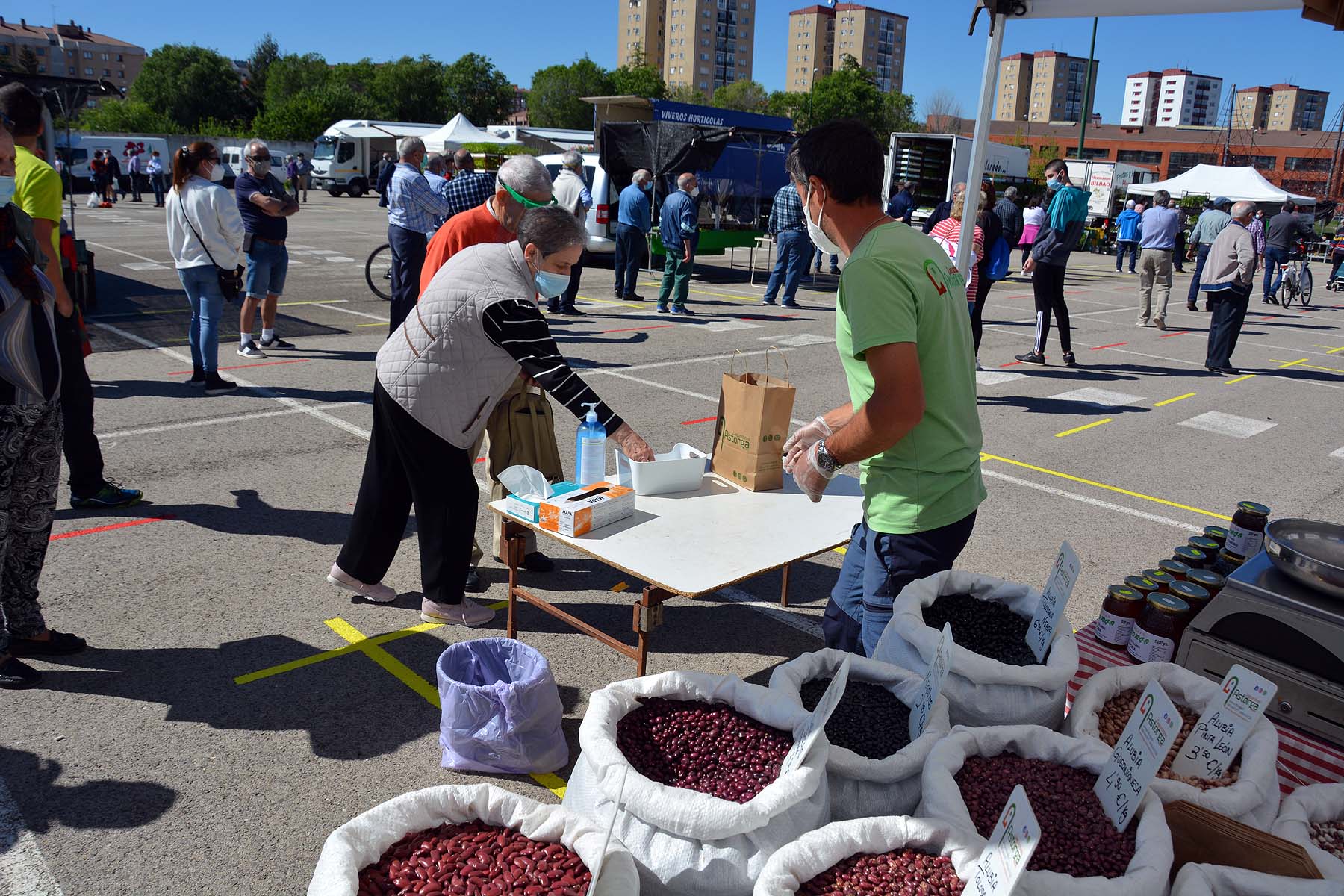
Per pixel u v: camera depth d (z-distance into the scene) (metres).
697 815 1.77
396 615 3.74
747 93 107.62
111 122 74.88
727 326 11.13
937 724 2.06
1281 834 1.89
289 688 3.18
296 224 23.23
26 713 2.96
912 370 2.10
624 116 18.06
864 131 2.25
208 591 3.85
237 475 5.22
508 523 3.38
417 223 8.30
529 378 3.93
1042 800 1.86
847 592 2.69
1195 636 2.50
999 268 8.26
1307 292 17.03
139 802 2.57
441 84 90.06
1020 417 7.64
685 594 2.63
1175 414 7.93
